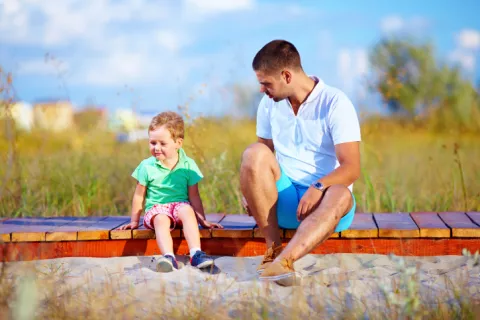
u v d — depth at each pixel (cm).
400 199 708
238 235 474
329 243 470
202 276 423
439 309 330
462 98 1423
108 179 760
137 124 773
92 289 383
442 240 462
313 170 437
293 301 344
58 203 694
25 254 470
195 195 487
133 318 334
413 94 1537
